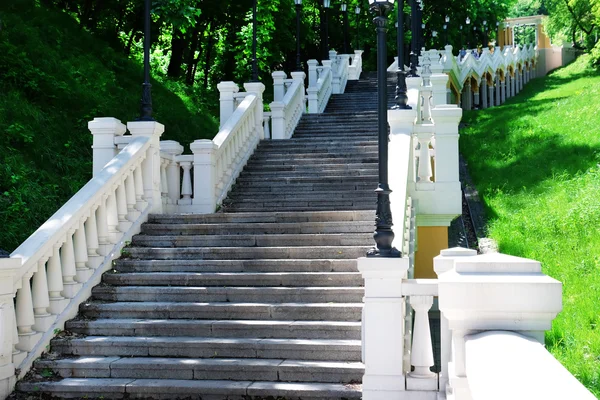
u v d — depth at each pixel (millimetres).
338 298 8172
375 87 27812
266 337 7754
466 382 4625
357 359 7188
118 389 6973
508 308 4492
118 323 8055
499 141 21219
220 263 9086
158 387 6895
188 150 19125
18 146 13258
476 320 4613
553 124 21828
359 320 7797
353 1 39969
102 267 9180
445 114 10984
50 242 7980
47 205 12109
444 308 4602
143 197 10781
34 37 18094
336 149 14742
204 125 21703
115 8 25812
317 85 23219
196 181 12086
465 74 34344
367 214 10117
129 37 28922
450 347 6027
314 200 12133
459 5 44125
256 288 8422
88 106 16641
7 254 7070
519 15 83938
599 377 6840
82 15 24906
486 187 17156
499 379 2971
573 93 30141
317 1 37375
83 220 8867
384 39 6547
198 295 8562
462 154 21125
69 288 8461
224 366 7117
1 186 11875
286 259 9070
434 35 41844
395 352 6168
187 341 7605
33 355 7516
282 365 7023
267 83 33594
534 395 2582
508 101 39219
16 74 15500
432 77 16828
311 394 6613
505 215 14906
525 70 46406
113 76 19812
